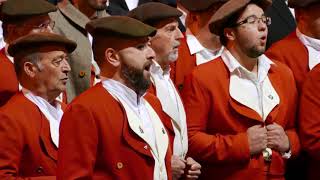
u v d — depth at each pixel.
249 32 11.16
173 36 11.55
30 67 10.30
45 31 11.11
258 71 11.37
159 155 9.73
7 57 11.28
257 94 11.27
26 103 10.18
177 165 10.73
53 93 10.38
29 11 11.16
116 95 9.59
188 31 12.76
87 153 9.24
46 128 10.18
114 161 9.41
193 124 11.14
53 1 13.55
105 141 9.38
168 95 11.19
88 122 9.30
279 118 11.31
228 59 11.30
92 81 12.25
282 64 11.75
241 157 10.98
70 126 9.30
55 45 10.35
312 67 12.41
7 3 11.27
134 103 9.69
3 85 11.11
